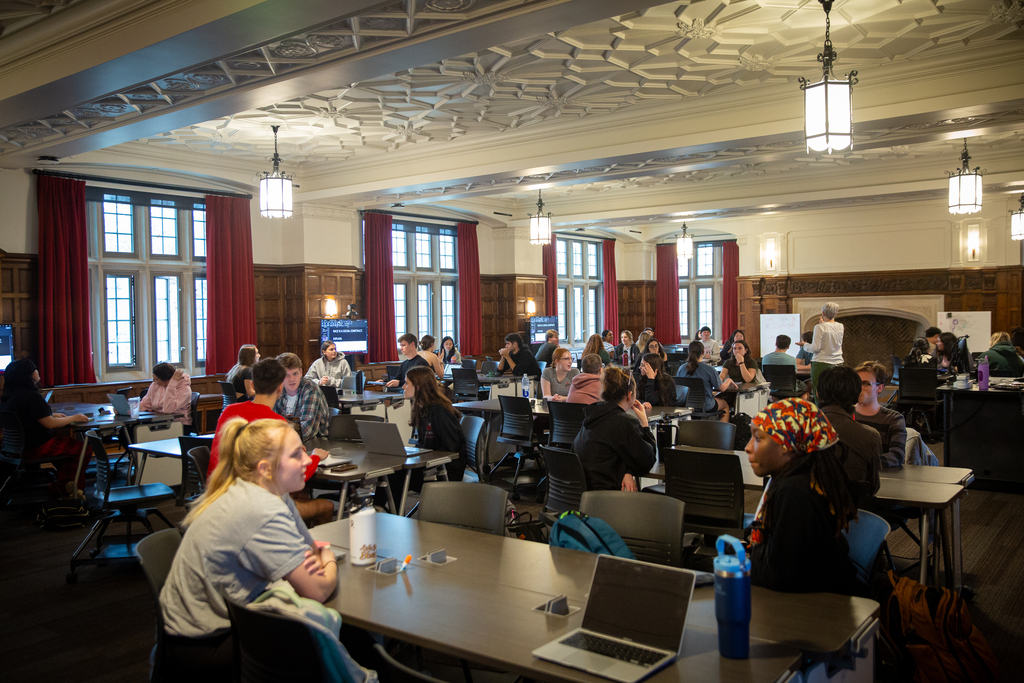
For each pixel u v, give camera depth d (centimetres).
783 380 961
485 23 408
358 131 813
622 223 1445
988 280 1338
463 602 212
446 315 1392
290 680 191
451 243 1402
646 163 877
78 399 859
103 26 443
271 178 746
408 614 204
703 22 520
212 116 581
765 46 575
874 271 1444
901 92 643
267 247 1085
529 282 1475
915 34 555
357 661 270
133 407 716
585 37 539
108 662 339
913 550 470
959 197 726
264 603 202
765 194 1212
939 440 884
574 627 193
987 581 423
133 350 959
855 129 692
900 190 1103
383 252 1215
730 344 1155
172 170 918
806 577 216
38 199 834
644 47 565
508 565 246
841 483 222
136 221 952
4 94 512
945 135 753
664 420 602
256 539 213
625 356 1198
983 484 656
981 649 281
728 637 173
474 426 496
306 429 517
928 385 873
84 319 871
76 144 671
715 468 363
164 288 986
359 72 486
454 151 890
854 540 266
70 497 603
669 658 171
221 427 353
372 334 1202
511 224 1434
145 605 412
